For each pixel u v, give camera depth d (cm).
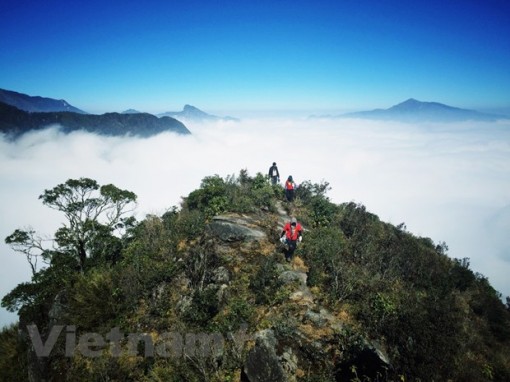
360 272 1170
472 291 1398
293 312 926
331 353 804
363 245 1408
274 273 1078
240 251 1254
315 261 1198
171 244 1400
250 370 743
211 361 809
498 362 923
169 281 1168
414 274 1317
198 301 1005
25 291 1609
